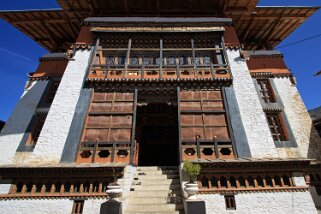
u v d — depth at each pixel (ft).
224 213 28.37
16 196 29.30
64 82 40.83
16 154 40.68
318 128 49.73
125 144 35.19
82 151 34.35
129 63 45.62
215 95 39.68
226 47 45.70
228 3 52.37
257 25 58.23
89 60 43.52
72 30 59.67
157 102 39.91
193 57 43.37
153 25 46.80
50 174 30.42
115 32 45.93
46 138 34.94
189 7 54.44
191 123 36.73
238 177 30.68
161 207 26.89
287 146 41.32
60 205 28.86
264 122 36.52
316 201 37.50
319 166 39.73
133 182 31.94
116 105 38.83
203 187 29.91
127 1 52.95
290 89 48.14
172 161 52.13
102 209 23.49
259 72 49.85
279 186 30.37
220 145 34.50
